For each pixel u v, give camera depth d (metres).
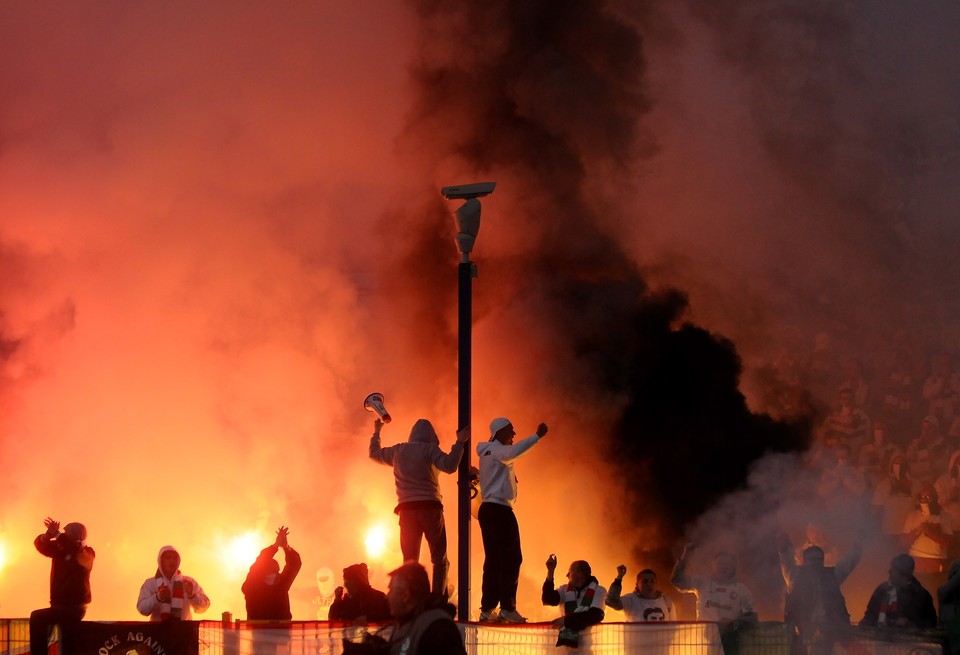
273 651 17.38
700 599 20.14
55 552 19.70
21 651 18.33
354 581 19.31
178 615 19.52
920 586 18.75
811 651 17.03
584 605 17.28
